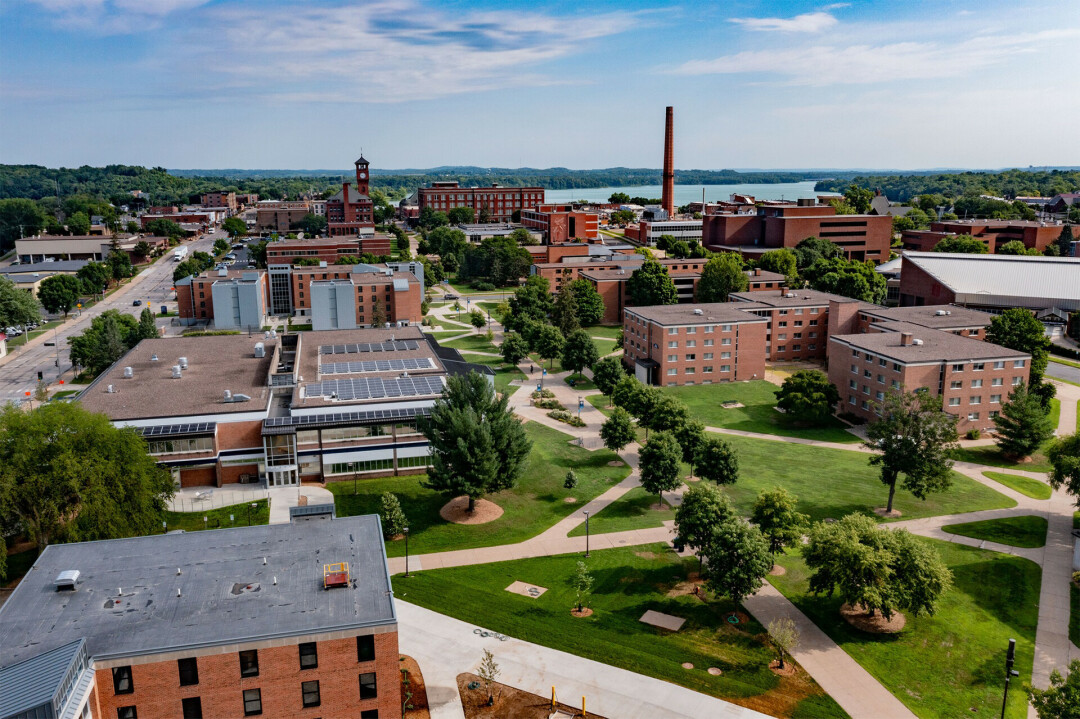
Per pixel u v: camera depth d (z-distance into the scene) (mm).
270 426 92375
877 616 66688
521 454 87062
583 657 59656
